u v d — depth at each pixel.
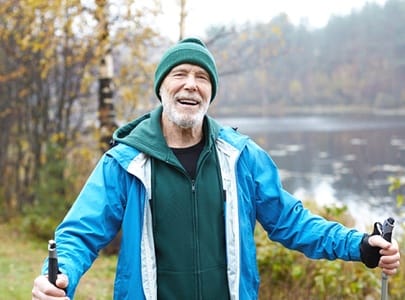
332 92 55.22
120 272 2.19
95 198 2.17
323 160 27.25
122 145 2.26
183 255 2.19
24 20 8.61
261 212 2.39
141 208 2.19
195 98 2.27
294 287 4.96
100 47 7.73
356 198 14.49
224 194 2.26
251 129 40.66
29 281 6.71
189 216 2.21
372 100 53.97
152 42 8.17
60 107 11.73
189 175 2.24
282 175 22.77
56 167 10.54
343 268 4.90
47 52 8.37
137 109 9.18
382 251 2.14
